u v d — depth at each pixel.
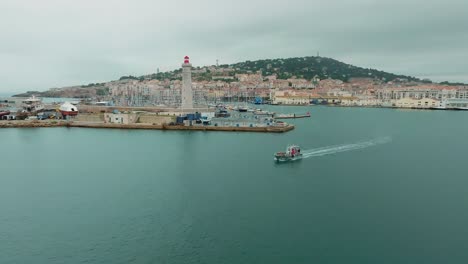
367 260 41.69
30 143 120.25
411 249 44.03
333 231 48.97
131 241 46.69
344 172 81.06
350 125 192.50
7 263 41.91
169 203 59.69
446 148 116.81
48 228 50.69
